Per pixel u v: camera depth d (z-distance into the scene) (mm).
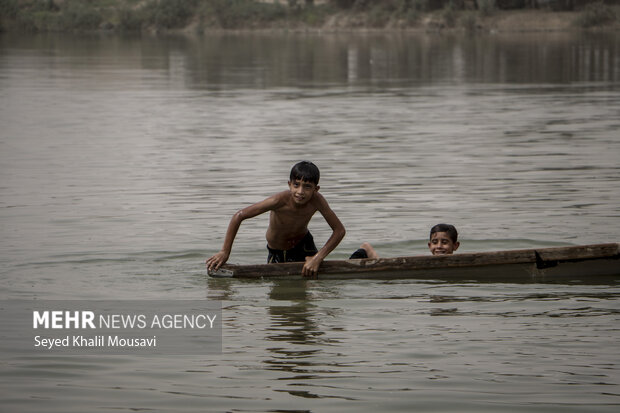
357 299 9352
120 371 7152
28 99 31328
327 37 77000
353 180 16188
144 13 91312
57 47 65562
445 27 81938
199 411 6359
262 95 32844
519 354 7480
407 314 8727
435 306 9039
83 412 6355
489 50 56906
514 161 18156
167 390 6754
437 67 45406
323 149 20094
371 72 43250
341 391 6707
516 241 11797
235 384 6855
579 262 10250
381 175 16703
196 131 23312
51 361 7383
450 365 7223
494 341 7832
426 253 11383
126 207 13984
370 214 13414
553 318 8539
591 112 26609
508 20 81062
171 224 12820
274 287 9859
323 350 7621
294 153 19531
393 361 7332
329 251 10281
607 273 10336
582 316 8609
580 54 52312
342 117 26125
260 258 11180
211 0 91875
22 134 22812
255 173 17047
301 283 10039
